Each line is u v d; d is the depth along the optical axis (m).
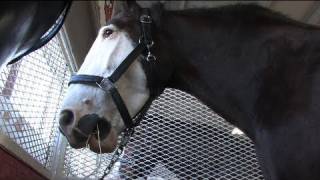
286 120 1.18
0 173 1.48
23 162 1.58
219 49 1.29
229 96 1.30
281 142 1.18
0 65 1.01
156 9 1.35
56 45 2.02
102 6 2.69
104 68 1.28
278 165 1.19
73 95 1.28
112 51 1.30
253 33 1.27
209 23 1.31
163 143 2.02
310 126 1.15
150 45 1.30
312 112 1.16
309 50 1.21
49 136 1.91
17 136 1.57
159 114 2.03
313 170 1.14
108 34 1.33
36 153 1.74
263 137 1.23
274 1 3.23
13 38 0.90
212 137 2.04
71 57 2.21
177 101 2.00
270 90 1.23
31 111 1.73
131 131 1.41
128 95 1.31
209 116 2.03
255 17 1.29
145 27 1.31
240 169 2.02
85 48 3.00
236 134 2.01
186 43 1.32
